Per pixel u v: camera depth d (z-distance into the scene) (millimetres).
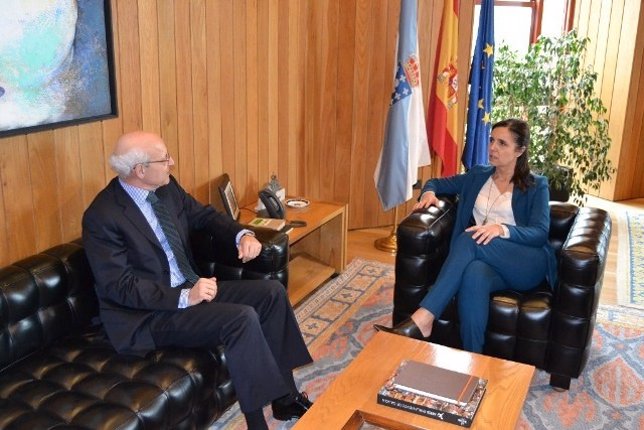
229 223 2652
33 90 2305
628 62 5270
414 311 2920
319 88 4223
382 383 2025
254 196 3760
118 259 2238
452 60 4195
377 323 3303
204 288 2262
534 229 2805
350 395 1964
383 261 4156
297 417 2496
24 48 2246
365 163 4621
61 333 2291
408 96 4047
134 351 2207
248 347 2205
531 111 4781
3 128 2227
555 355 2641
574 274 2512
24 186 2363
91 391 1985
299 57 3969
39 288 2184
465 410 1829
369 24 4305
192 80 3115
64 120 2447
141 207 2389
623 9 5242
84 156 2594
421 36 4418
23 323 2145
